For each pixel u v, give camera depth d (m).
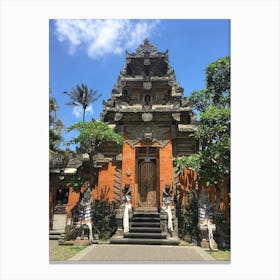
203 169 15.07
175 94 18.83
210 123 15.27
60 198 31.78
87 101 31.66
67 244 15.12
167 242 14.64
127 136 18.39
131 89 19.09
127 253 12.50
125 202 16.20
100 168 18.11
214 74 18.03
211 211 14.78
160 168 17.75
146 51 19.56
